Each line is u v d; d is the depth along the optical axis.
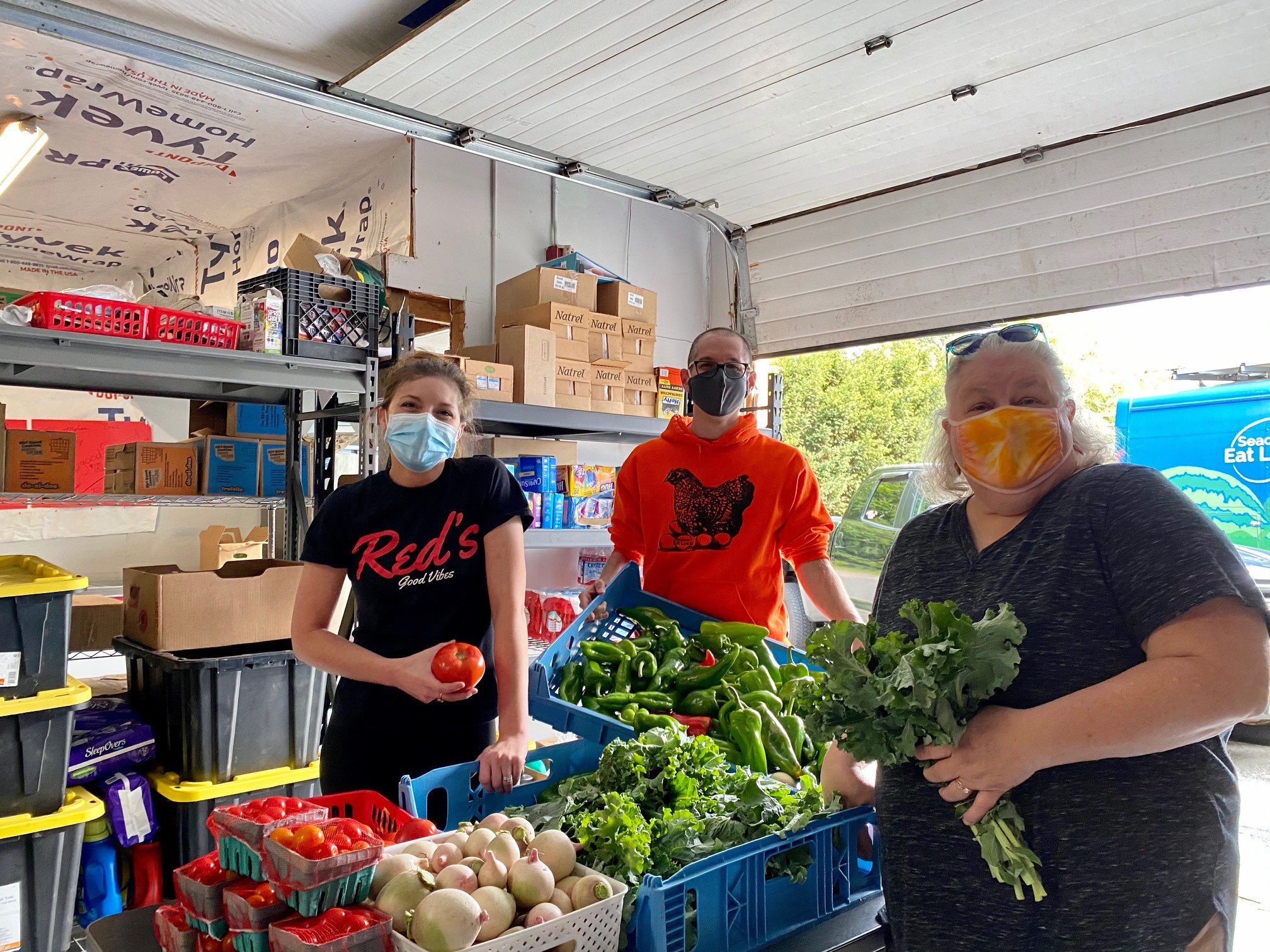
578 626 2.10
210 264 5.55
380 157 4.21
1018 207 4.08
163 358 2.64
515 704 1.72
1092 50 3.14
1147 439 5.68
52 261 6.07
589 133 3.90
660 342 5.16
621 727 1.70
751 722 1.71
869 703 1.11
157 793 2.71
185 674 2.64
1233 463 5.29
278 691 2.79
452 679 1.58
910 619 1.21
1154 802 1.06
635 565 2.31
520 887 1.07
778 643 2.23
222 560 4.10
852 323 4.72
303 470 3.73
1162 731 0.98
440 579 1.84
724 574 2.46
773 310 5.10
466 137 3.86
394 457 1.86
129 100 3.61
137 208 4.94
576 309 4.01
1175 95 3.47
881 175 4.36
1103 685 1.02
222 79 3.29
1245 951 2.97
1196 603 1.00
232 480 3.38
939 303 4.37
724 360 2.50
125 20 3.11
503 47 3.15
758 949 1.25
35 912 2.32
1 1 2.87
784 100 3.57
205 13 3.23
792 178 4.42
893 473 6.17
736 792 1.40
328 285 3.02
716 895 1.21
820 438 15.85
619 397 4.18
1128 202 3.74
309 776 2.80
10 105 3.63
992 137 3.90
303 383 2.93
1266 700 0.98
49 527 5.34
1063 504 1.19
